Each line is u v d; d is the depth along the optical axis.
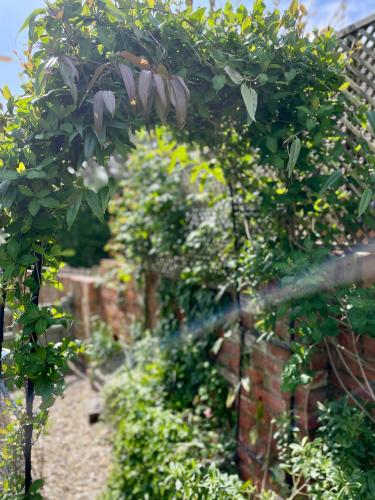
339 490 1.53
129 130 1.53
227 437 2.62
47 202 1.34
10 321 1.71
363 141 1.72
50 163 1.38
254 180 2.25
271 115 1.75
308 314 1.63
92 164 1.83
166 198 3.37
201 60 1.51
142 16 1.48
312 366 2.02
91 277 5.88
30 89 1.45
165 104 1.36
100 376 4.45
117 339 4.36
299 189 1.85
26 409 1.48
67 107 1.34
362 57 1.89
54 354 1.41
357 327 1.54
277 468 2.14
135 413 2.90
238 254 2.52
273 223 2.15
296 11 1.66
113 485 2.60
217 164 2.46
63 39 1.38
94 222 8.16
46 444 3.42
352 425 1.65
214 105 1.73
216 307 2.91
